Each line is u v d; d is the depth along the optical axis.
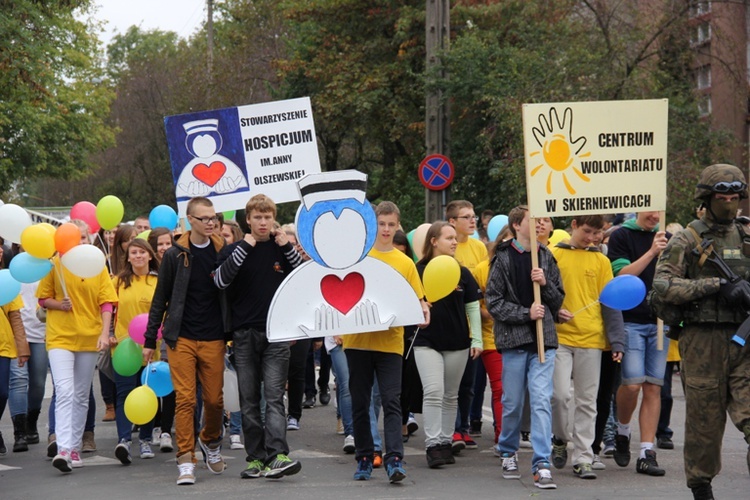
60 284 11.57
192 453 10.57
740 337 7.77
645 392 11.03
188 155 13.46
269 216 10.31
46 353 13.42
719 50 33.41
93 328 11.67
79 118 52.81
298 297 10.15
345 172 10.13
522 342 10.23
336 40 40.34
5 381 12.48
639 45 30.73
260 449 10.76
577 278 10.74
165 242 13.02
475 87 28.86
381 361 10.42
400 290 10.23
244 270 10.41
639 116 10.77
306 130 13.59
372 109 39.31
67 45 52.19
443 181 23.72
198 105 54.47
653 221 11.16
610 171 10.73
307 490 10.09
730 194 8.12
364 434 10.57
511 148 28.47
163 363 11.41
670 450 12.59
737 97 34.44
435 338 11.13
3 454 12.65
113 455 12.57
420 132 38.66
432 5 27.97
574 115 10.62
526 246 10.41
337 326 10.15
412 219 40.06
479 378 13.57
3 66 27.28
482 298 11.52
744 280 7.97
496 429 12.22
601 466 11.23
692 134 30.05
